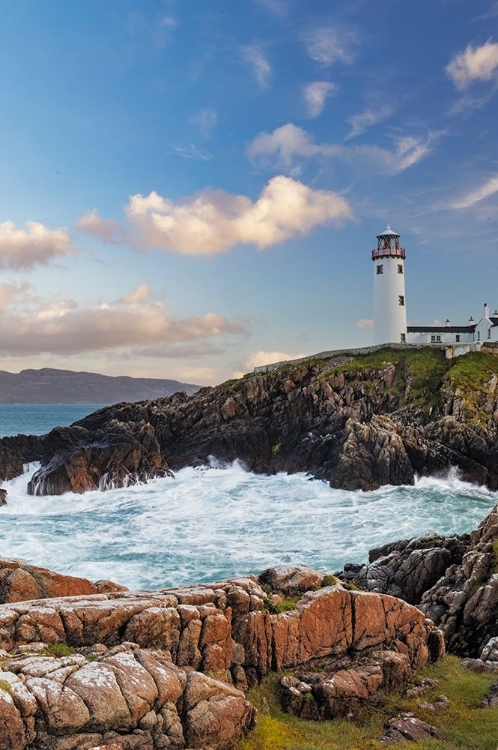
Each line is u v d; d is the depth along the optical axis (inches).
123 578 1433.3
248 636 664.4
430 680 752.3
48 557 1605.6
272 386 3390.7
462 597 1032.8
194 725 523.5
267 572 804.0
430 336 4360.2
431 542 1273.4
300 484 2635.3
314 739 595.5
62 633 574.9
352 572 1326.3
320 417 3132.4
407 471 2576.3
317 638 717.9
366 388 3314.5
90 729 474.0
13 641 556.7
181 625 614.2
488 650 887.1
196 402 3440.0
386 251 4352.9
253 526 1936.5
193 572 1478.8
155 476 2822.3
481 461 2674.7
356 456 2559.1
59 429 3041.3
